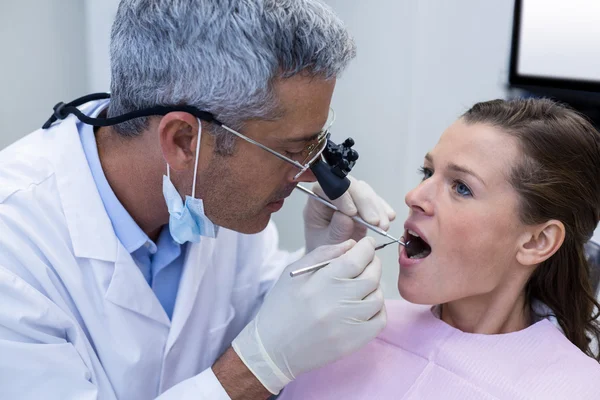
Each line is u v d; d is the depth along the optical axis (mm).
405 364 1134
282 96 945
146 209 1146
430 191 1092
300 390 1192
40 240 1054
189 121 969
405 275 1118
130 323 1138
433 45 1898
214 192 1044
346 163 1059
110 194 1126
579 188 1090
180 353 1241
